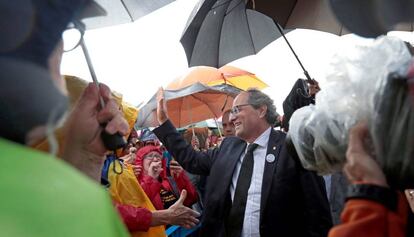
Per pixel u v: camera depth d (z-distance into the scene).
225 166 2.91
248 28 3.29
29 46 0.64
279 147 2.75
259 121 2.84
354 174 0.96
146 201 2.50
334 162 1.10
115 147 1.43
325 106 1.07
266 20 3.30
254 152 2.82
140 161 3.93
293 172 2.62
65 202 0.54
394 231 0.89
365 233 0.89
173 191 3.94
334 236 0.91
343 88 1.02
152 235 2.44
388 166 0.92
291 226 2.61
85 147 1.38
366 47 1.01
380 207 0.90
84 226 0.53
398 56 0.96
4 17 0.62
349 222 0.91
